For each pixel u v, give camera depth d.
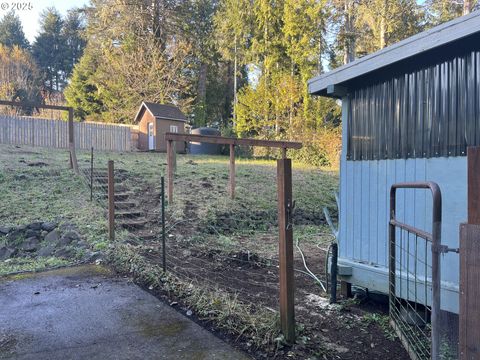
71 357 2.65
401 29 19.09
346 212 4.18
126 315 3.37
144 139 19.69
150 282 4.20
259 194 9.48
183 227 7.11
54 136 15.40
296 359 2.68
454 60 3.15
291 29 20.80
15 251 5.78
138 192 8.64
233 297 3.84
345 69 3.89
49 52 41.47
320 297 4.15
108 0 24.83
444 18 18.42
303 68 20.47
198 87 27.52
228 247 6.22
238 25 24.14
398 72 3.63
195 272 4.78
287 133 19.58
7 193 7.50
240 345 2.86
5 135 14.02
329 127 19.22
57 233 6.05
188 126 24.91
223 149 20.23
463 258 1.68
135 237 6.17
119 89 24.58
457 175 3.12
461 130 3.08
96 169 9.81
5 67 32.94
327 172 13.78
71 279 4.36
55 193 7.82
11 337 2.94
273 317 3.10
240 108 21.58
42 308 3.51
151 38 24.83
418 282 3.21
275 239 7.21
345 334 3.23
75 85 28.03
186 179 9.91
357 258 4.05
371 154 3.91
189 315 3.39
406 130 3.54
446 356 2.64
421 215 3.41
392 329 3.27
